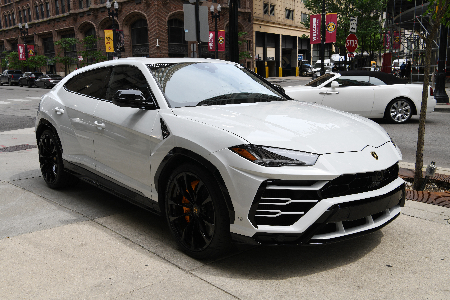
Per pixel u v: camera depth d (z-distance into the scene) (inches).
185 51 1581.0
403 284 107.5
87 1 1753.2
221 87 151.4
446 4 180.1
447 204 169.9
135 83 149.3
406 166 241.0
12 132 399.9
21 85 1637.6
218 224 112.6
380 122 439.8
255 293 103.0
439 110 544.4
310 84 451.5
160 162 127.7
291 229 105.3
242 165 106.5
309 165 105.8
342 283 108.0
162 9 1475.1
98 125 155.7
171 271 114.9
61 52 1939.0
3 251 128.0
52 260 121.8
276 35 2048.5
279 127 118.6
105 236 140.3
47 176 198.2
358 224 114.0
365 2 1187.9
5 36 2453.2
